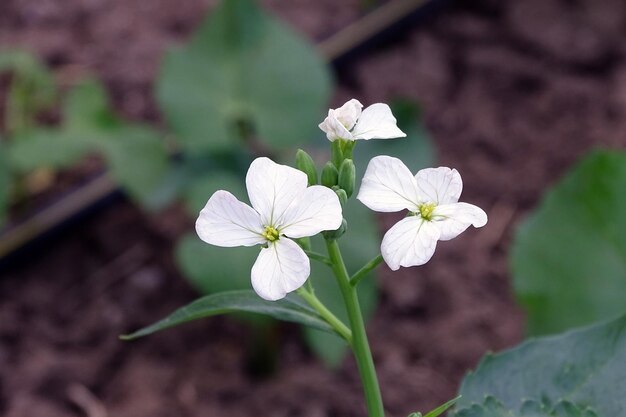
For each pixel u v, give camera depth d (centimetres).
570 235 40
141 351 47
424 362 47
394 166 28
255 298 30
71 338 48
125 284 50
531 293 40
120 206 53
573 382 31
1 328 48
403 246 28
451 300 50
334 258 29
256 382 46
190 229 52
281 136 47
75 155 48
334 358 41
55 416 45
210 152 48
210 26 48
